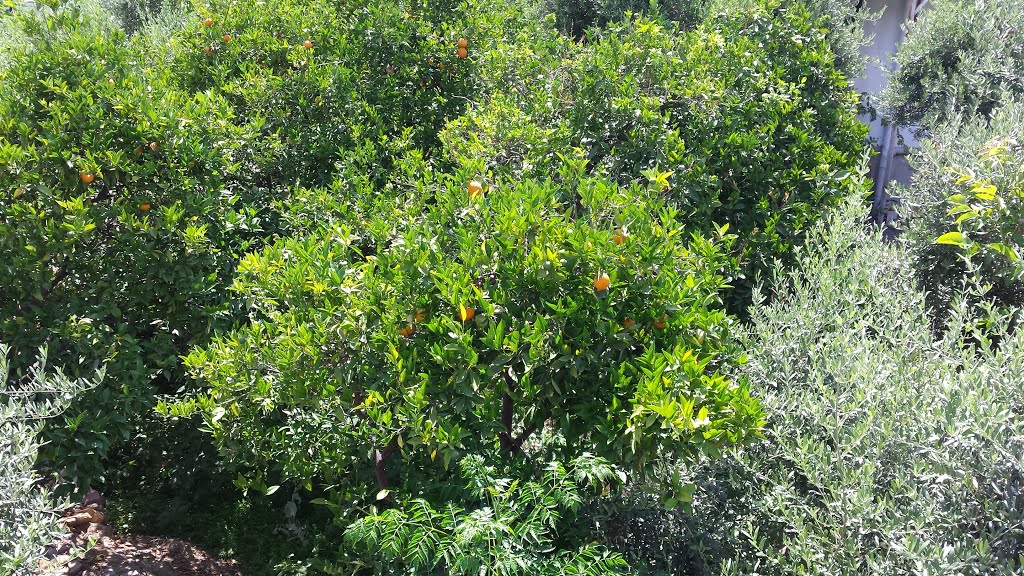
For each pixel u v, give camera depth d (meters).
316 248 3.30
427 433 2.69
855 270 3.84
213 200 4.09
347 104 5.31
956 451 2.72
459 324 2.72
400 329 2.89
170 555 3.90
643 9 8.81
